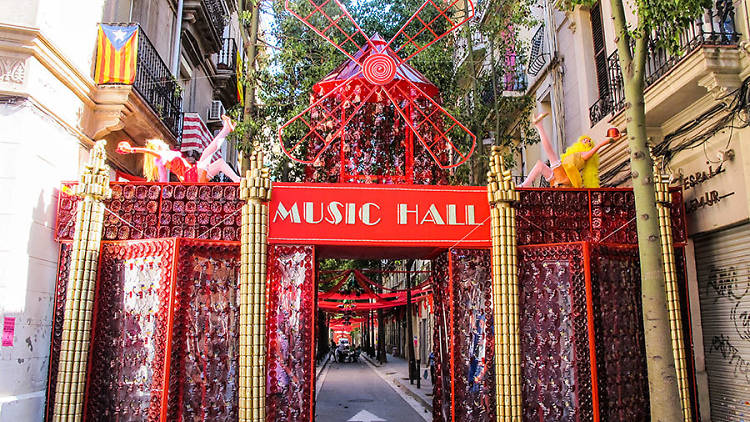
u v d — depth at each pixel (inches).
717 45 264.1
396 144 366.3
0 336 241.4
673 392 192.9
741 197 275.3
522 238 290.5
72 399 251.1
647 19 212.1
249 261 266.5
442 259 312.3
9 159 253.9
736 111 271.7
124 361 265.6
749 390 281.1
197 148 468.1
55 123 286.4
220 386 267.0
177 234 285.7
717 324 309.3
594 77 457.1
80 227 267.7
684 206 313.4
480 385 285.9
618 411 262.5
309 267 284.8
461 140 498.0
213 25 609.6
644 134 212.4
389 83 324.2
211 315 272.2
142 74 374.9
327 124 364.8
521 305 281.0
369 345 1675.7
